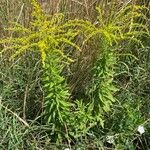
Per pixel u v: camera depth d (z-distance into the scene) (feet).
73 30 4.80
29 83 5.16
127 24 5.12
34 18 5.35
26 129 4.86
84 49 5.22
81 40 5.21
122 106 5.09
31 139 4.89
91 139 4.91
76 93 5.21
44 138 4.92
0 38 5.47
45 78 4.52
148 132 5.06
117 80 5.46
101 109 4.81
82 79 5.19
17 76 5.29
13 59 5.30
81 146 4.78
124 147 4.86
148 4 5.86
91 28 4.51
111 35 4.42
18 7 5.49
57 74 4.51
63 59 5.18
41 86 5.19
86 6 5.28
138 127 4.89
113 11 5.08
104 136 4.89
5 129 4.82
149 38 5.77
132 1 5.61
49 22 4.29
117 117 5.07
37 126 4.83
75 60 5.18
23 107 5.11
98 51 4.75
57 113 4.65
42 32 4.26
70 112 4.81
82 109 4.82
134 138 4.92
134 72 5.58
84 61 5.20
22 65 5.36
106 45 4.54
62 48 5.03
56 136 4.84
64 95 4.58
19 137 4.76
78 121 4.80
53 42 4.29
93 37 5.04
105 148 4.87
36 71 5.24
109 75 4.68
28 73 5.19
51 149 4.80
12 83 5.23
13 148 4.69
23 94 5.18
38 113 5.09
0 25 5.51
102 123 4.83
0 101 4.89
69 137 4.87
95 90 4.75
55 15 5.00
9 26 5.43
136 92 5.47
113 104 5.20
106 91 4.73
